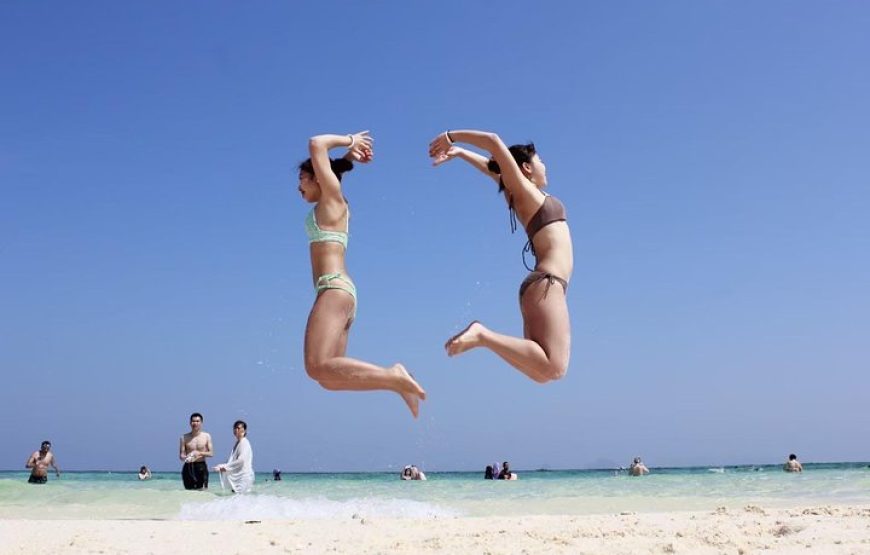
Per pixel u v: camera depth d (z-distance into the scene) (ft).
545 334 19.07
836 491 49.19
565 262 20.16
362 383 18.79
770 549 19.30
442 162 22.47
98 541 21.15
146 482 83.71
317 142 20.75
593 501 43.01
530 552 19.03
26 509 37.93
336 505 37.01
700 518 26.63
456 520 26.32
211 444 51.60
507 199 21.72
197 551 19.63
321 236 20.33
